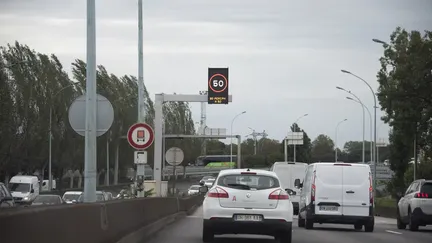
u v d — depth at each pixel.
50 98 54.84
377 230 21.08
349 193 19.88
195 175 99.00
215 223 13.76
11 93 50.38
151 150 68.50
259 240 16.02
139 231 14.60
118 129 65.94
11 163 54.31
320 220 19.91
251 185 14.00
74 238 8.92
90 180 12.81
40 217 7.50
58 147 59.97
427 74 31.16
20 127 51.94
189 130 88.69
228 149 135.25
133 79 73.19
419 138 36.56
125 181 81.44
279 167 33.91
